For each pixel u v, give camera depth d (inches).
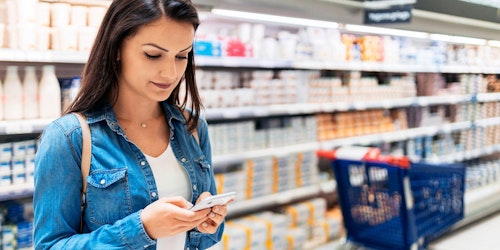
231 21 155.2
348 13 158.7
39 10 99.7
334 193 189.2
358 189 121.3
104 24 45.8
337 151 123.5
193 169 52.7
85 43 104.2
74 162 45.5
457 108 237.0
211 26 150.7
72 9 104.2
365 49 178.1
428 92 218.2
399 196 113.3
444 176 128.7
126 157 47.7
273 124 159.3
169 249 51.0
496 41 233.6
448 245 167.2
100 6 107.5
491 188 238.2
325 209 172.6
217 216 46.4
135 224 43.4
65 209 44.8
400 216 114.5
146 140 50.6
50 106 103.1
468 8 207.5
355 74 176.7
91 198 45.6
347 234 126.6
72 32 102.5
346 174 122.4
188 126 54.9
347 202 124.6
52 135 45.3
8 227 102.0
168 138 52.9
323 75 182.9
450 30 201.2
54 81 104.0
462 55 229.3
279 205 169.0
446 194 130.4
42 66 112.6
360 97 178.7
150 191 47.8
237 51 136.0
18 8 96.4
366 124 186.2
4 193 97.7
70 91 108.7
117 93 48.9
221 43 130.0
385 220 118.0
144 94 46.8
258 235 141.4
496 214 208.8
